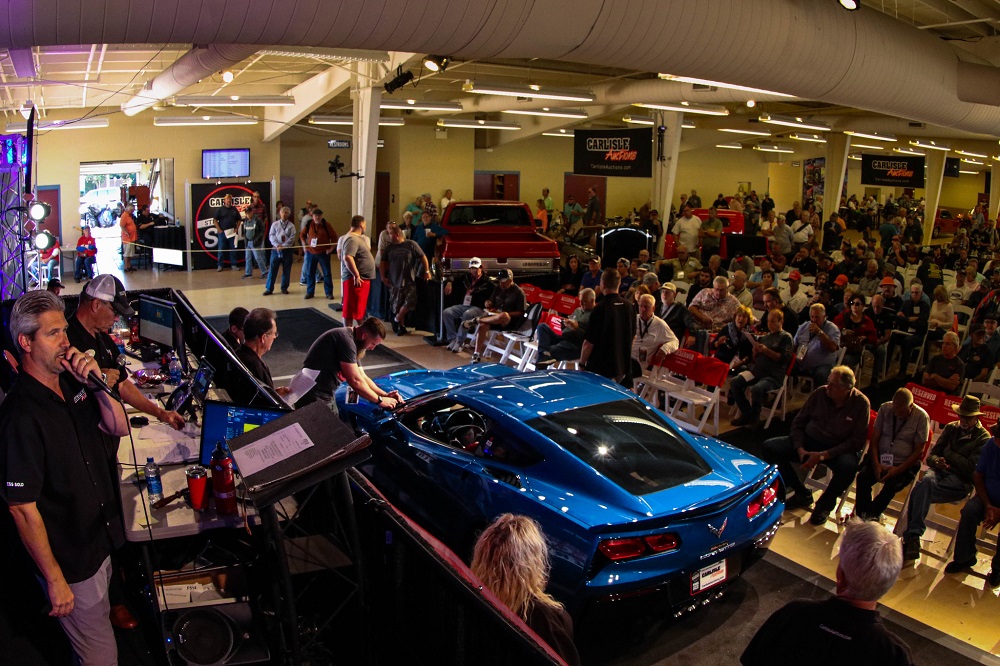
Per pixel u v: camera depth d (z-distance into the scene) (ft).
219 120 74.08
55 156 76.64
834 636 9.48
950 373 32.24
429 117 86.63
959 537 20.01
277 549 11.00
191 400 18.58
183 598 12.68
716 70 29.25
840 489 22.35
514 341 39.11
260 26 21.67
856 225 114.62
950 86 37.60
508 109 71.26
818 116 86.69
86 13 19.69
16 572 15.58
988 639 17.13
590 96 57.11
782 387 31.04
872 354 38.63
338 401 24.67
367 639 12.43
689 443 17.95
